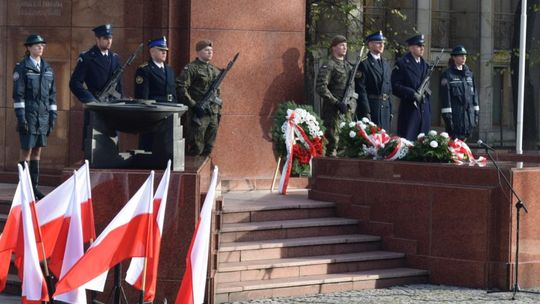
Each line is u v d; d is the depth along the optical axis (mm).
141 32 28859
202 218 14641
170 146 19812
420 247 23953
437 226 23719
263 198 26156
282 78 29625
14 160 29406
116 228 14031
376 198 24688
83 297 14109
